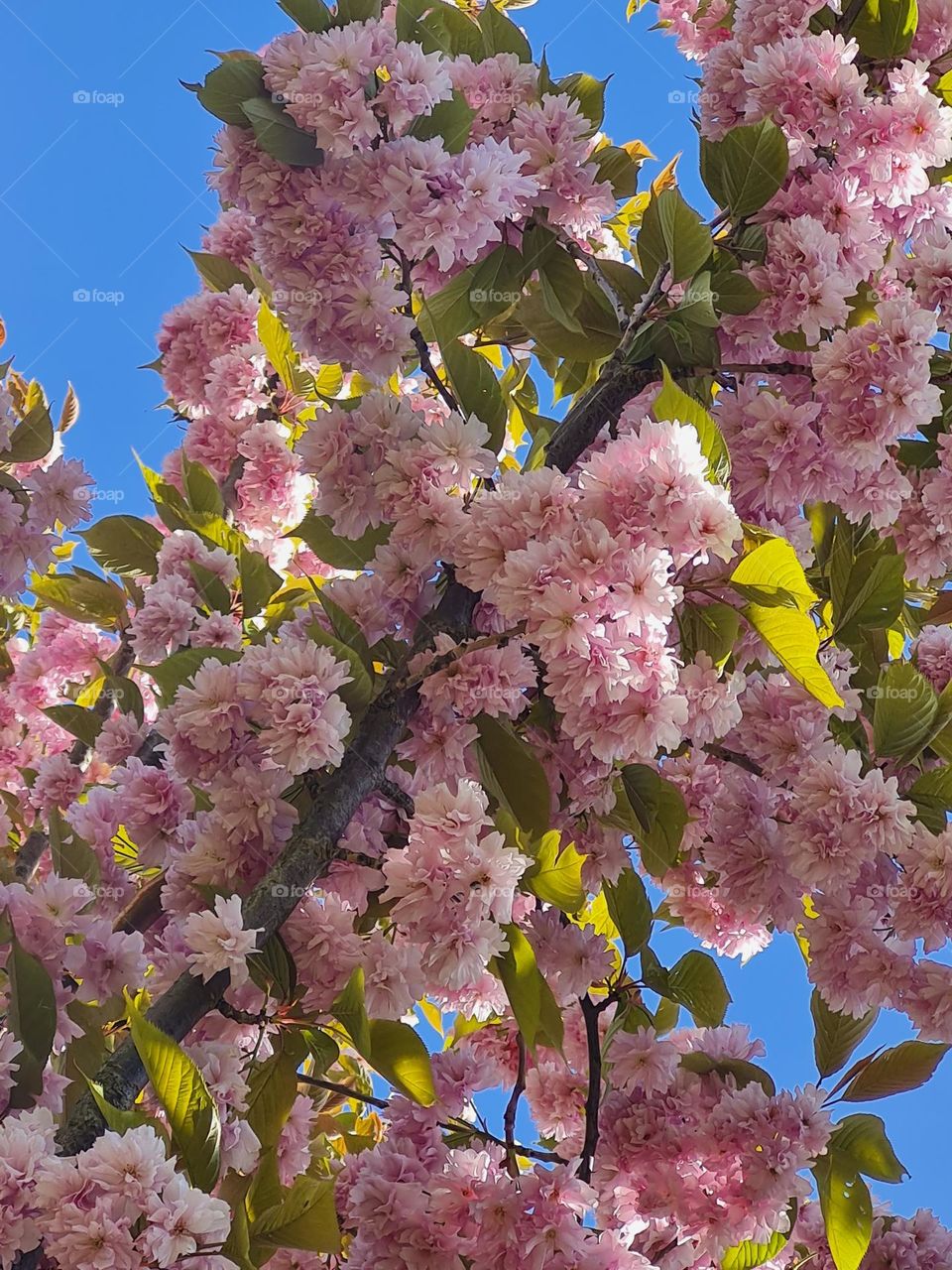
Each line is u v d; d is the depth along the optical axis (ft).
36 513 3.71
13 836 4.80
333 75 3.32
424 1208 3.26
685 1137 3.57
